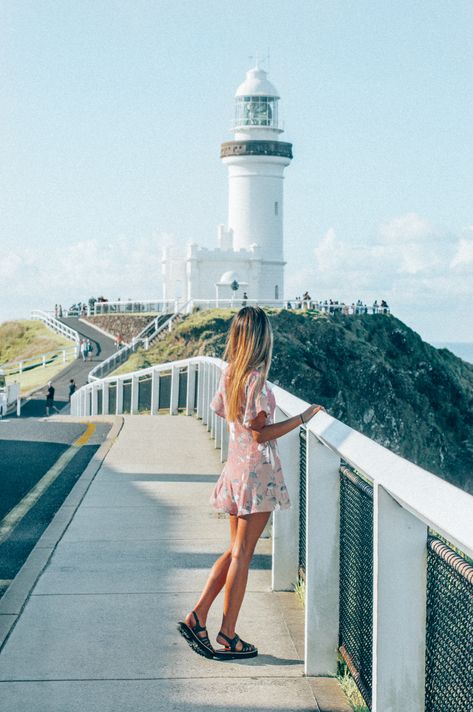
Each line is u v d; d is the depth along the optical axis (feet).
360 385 302.66
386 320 336.70
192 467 46.80
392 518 14.80
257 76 350.64
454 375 350.43
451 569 13.51
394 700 14.84
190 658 21.03
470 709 12.66
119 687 19.48
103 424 68.74
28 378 211.20
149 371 90.33
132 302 303.68
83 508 36.52
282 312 298.35
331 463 20.24
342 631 20.03
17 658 20.94
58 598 25.05
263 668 20.57
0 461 49.80
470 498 12.26
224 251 329.31
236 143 342.64
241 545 20.76
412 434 315.99
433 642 14.43
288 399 25.43
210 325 258.98
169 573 27.40
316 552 20.24
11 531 33.81
